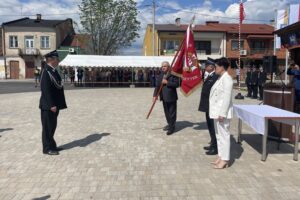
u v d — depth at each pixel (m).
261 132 6.63
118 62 33.22
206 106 7.20
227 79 6.20
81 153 7.33
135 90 27.41
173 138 8.68
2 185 5.53
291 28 12.57
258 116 6.71
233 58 54.34
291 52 14.05
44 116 7.18
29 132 9.48
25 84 36.88
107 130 9.68
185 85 8.99
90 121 11.15
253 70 20.11
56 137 8.82
